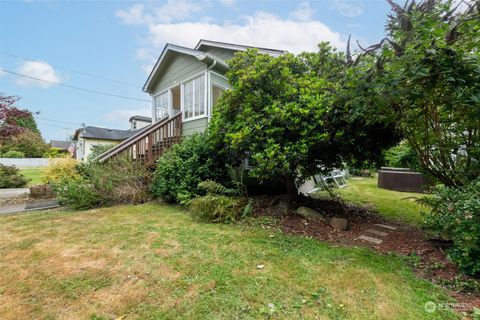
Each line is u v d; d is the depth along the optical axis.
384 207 5.44
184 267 2.44
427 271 2.39
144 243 3.06
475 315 1.71
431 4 2.44
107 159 6.05
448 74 2.29
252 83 4.40
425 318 1.72
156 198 5.77
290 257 2.69
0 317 1.72
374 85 2.60
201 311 1.79
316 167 4.70
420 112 3.26
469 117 2.83
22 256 2.69
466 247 2.14
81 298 1.94
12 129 7.14
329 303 1.89
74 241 3.14
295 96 4.11
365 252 2.86
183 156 5.42
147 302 1.89
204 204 4.10
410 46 2.41
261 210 4.51
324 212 4.58
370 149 4.55
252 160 4.41
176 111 9.06
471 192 2.36
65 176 6.64
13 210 4.88
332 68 4.66
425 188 3.93
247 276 2.27
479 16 2.15
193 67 7.25
